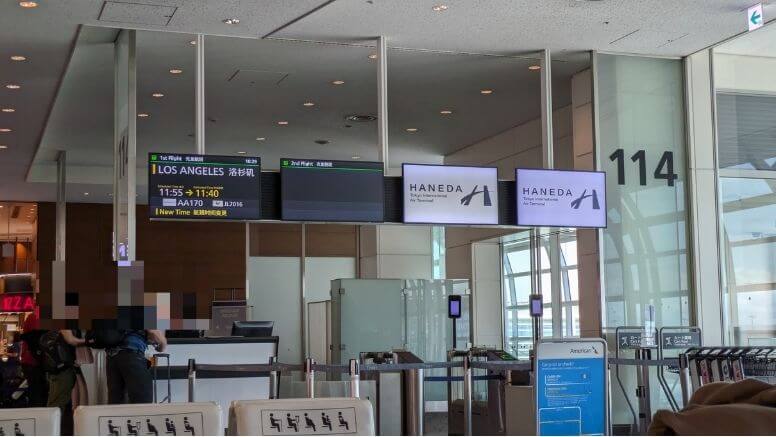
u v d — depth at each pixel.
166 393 8.14
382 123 9.28
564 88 11.31
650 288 10.16
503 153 13.20
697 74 10.48
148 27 8.83
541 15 8.83
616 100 10.29
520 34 9.41
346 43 9.55
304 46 9.69
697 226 10.30
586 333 10.19
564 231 12.09
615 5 8.59
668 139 10.40
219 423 2.28
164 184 8.34
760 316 9.83
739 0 8.52
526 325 13.06
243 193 8.54
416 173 9.13
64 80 10.60
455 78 10.96
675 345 9.93
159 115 12.23
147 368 6.84
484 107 12.12
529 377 8.50
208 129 13.02
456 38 9.49
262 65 10.32
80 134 13.36
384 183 9.04
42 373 8.64
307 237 16.72
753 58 10.12
